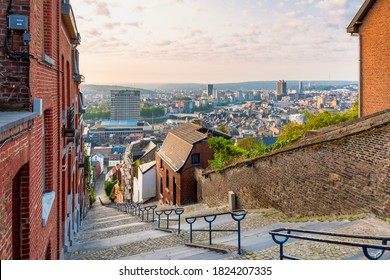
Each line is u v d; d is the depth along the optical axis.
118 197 60.78
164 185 28.22
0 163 3.36
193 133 25.81
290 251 6.53
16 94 5.11
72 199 15.15
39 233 5.86
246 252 6.97
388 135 7.99
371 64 14.16
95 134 183.00
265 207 13.41
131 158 49.06
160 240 11.26
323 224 8.46
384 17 13.39
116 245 11.36
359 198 8.70
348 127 9.34
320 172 10.13
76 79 16.50
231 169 16.47
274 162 12.65
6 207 3.66
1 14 5.06
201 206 20.06
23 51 5.11
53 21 8.20
